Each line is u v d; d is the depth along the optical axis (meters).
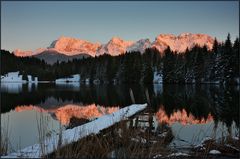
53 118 16.12
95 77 103.50
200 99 28.78
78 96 36.66
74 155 4.70
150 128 8.30
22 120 15.45
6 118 16.48
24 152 4.68
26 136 10.38
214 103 24.89
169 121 14.15
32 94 41.38
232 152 6.86
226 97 30.77
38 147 5.04
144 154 5.41
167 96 32.88
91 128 6.79
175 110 19.94
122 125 5.95
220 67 62.78
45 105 25.48
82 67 120.88
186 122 14.03
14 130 11.71
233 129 11.38
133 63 85.12
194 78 69.38
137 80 83.31
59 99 32.19
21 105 25.56
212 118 15.88
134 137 5.86
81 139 5.26
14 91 49.59
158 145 5.99
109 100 30.05
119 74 87.44
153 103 25.11
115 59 95.94
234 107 21.80
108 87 62.47
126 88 55.91
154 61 88.19
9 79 145.50
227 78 61.66
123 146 5.42
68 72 138.12
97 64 103.12
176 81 73.44
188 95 34.00
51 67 163.62
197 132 10.77
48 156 4.58
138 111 11.11
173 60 76.00
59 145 4.68
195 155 6.43
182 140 8.60
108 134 6.46
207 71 66.19
